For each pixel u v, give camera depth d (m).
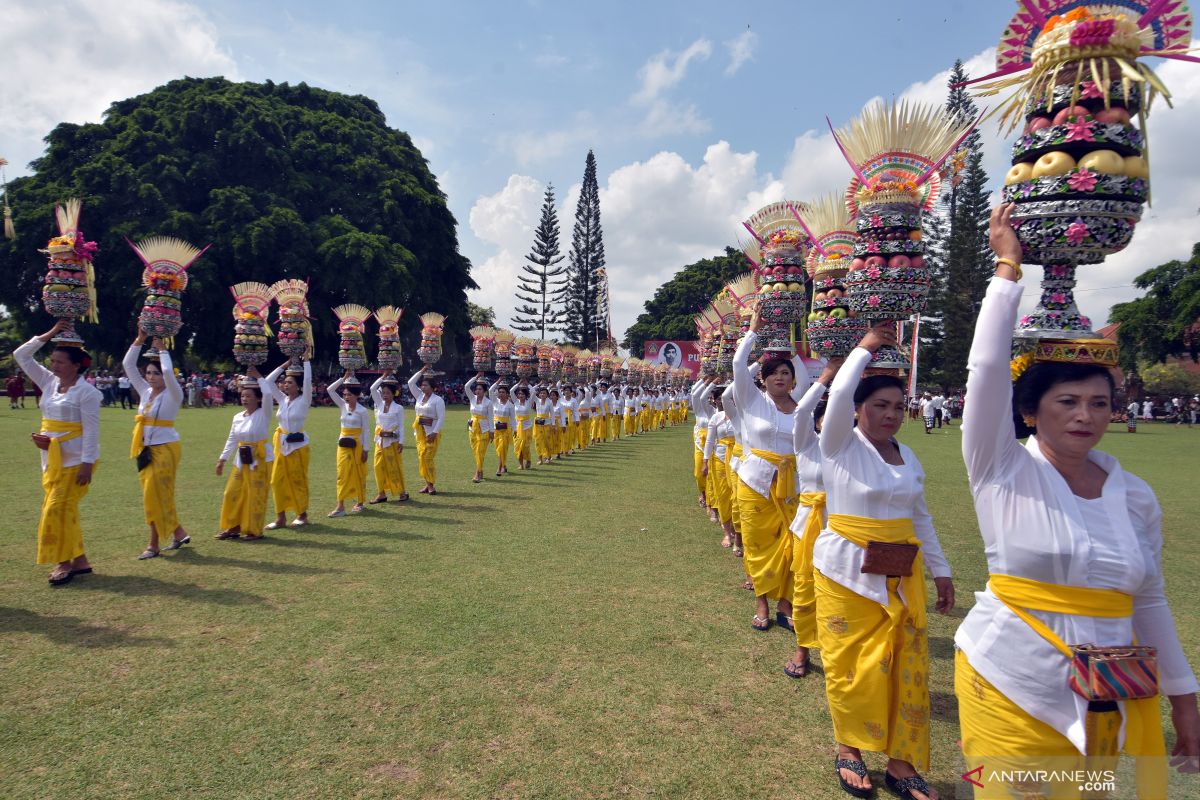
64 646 4.38
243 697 3.74
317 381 38.91
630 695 3.88
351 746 3.28
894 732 2.98
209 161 32.22
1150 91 1.99
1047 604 1.97
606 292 46.28
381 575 6.03
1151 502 2.00
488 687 3.93
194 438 16.83
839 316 4.05
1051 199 1.94
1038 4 2.20
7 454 12.95
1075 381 1.94
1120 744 1.90
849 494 3.15
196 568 6.15
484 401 11.90
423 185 43.28
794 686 4.04
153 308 6.52
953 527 8.73
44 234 29.30
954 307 39.97
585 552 6.96
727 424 7.24
